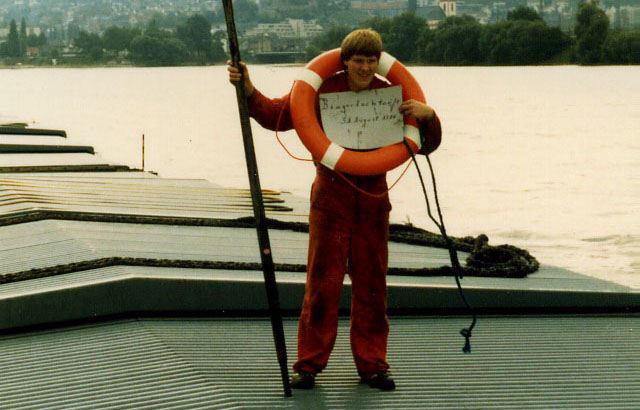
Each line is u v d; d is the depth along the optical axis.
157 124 48.09
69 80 130.38
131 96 81.62
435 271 7.88
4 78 143.75
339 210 5.29
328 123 5.35
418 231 10.38
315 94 5.34
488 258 8.53
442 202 20.72
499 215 19.05
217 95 81.88
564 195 21.64
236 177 26.19
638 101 60.69
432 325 6.94
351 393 5.42
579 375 5.94
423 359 6.13
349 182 5.25
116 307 6.70
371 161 5.23
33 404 5.26
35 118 53.25
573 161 29.16
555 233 16.91
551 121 46.44
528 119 47.94
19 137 20.36
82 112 58.91
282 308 6.96
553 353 6.38
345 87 5.39
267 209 11.84
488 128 42.94
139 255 8.12
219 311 6.86
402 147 5.31
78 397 5.34
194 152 33.75
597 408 5.39
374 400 5.33
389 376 5.46
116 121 50.56
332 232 5.30
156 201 11.79
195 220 10.09
